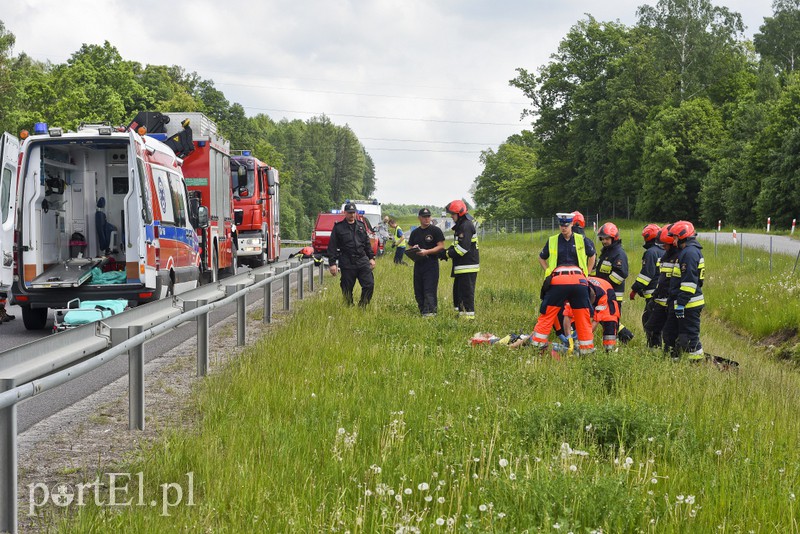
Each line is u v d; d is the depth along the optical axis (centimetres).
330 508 489
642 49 9488
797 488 558
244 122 10431
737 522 494
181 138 2089
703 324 1916
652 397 842
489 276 2583
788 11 10244
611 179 9506
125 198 1427
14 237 1420
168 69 9812
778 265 2844
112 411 789
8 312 1792
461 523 471
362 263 1631
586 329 1133
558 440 657
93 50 7456
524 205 12012
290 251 4966
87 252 1544
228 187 2403
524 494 498
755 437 697
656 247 1320
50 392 898
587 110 9738
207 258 2108
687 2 10150
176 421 736
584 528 467
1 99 6525
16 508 473
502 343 1189
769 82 9481
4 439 472
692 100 9412
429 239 1532
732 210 8144
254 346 1139
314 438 634
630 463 562
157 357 1108
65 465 610
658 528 477
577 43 9825
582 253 1141
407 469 554
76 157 1548
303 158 17388
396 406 741
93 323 665
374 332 1262
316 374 908
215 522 465
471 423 696
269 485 519
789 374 1237
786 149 7238
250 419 696
